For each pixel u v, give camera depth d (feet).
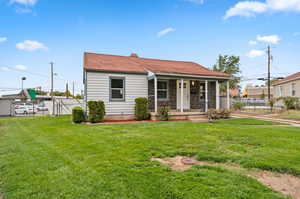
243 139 16.30
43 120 40.60
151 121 31.60
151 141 15.87
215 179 8.45
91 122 30.35
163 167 10.00
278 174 9.15
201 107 42.04
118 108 33.58
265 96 131.23
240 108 51.70
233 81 88.22
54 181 8.62
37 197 7.30
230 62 88.69
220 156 11.67
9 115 66.49
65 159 11.70
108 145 14.85
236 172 9.39
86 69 30.94
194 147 13.87
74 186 8.09
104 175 9.07
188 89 41.06
